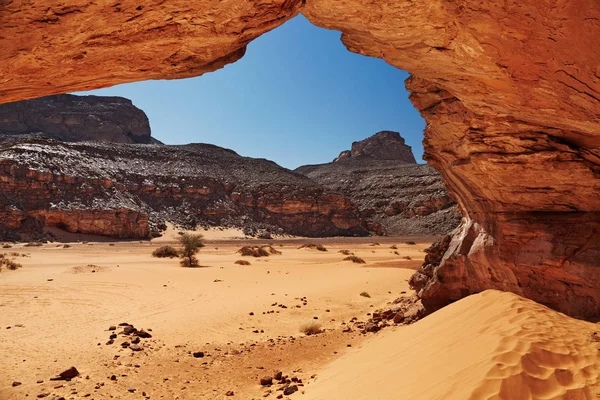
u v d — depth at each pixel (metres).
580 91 5.31
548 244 7.82
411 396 4.30
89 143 103.56
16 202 63.22
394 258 37.53
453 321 6.38
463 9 5.02
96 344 10.04
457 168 9.30
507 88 6.12
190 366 8.59
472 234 10.16
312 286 19.95
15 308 13.93
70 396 6.88
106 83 6.27
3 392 6.98
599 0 4.18
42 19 4.52
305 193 109.62
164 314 13.70
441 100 9.01
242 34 5.55
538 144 7.46
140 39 5.20
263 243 72.44
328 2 5.64
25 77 5.36
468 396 3.77
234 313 13.96
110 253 41.19
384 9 5.48
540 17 4.65
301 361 8.89
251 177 118.44
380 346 7.34
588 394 3.61
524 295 8.21
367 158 183.75
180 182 99.50
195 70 6.39
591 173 7.12
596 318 6.67
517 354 4.29
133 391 7.16
